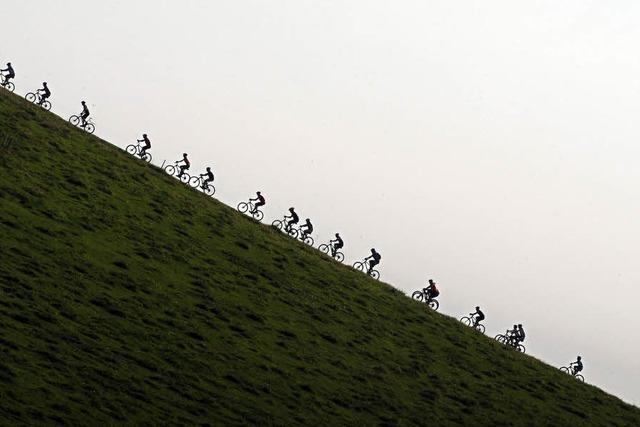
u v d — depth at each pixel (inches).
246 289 3762.3
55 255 3211.1
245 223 4692.4
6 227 3280.0
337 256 4896.7
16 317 2573.8
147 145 5073.8
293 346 3348.9
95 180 4266.7
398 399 3235.7
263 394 2792.8
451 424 3184.1
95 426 2140.7
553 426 3548.2
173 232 4079.7
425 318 4372.5
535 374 4183.1
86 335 2664.9
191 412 2442.2
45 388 2224.4
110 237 3663.9
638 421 4010.8
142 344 2783.0
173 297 3324.3
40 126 4643.2
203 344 2997.0
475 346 4256.9
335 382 3161.9
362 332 3828.7
